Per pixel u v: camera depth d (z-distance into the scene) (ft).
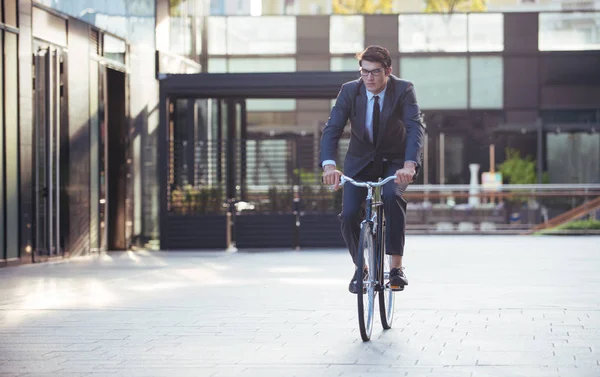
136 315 26.78
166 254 54.24
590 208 82.69
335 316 26.30
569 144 102.58
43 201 48.24
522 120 102.17
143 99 60.18
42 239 48.32
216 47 98.32
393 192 22.61
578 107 102.27
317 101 98.78
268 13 98.68
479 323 24.70
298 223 58.39
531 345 21.12
